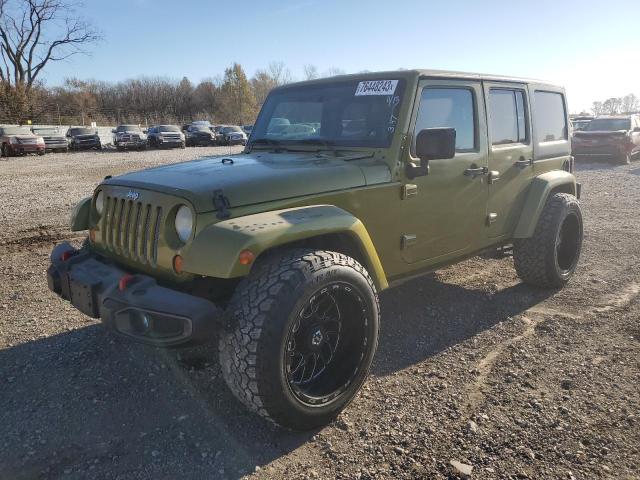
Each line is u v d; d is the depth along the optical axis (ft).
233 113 224.53
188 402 10.28
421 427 9.36
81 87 219.82
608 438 8.90
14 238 23.90
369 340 9.81
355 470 8.30
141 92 225.56
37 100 147.84
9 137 85.35
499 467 8.25
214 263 8.37
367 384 10.89
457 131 13.08
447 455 8.59
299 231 8.97
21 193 38.88
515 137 15.15
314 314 9.21
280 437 9.20
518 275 16.30
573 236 16.80
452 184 12.82
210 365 11.68
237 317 8.48
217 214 8.95
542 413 9.70
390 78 12.03
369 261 10.22
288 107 13.82
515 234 15.35
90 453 8.77
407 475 8.14
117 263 10.71
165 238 9.25
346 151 12.10
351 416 9.77
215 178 9.73
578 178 45.21
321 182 10.32
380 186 11.13
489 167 13.93
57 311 14.83
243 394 8.61
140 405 10.17
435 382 10.91
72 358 12.00
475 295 15.99
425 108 12.07
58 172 56.54
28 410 9.98
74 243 23.02
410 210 11.88
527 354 12.06
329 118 12.78
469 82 13.29
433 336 13.17
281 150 13.29
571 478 7.97
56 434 9.27
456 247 13.46
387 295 16.01
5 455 8.71
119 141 99.40
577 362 11.61
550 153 16.60
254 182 9.58
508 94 14.85
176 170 10.73
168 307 8.47
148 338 8.73
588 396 10.23
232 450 8.84
